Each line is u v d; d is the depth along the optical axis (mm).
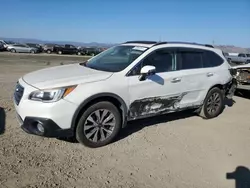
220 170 4133
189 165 4207
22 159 3963
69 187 3398
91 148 4500
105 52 5922
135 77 4801
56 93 4020
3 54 34594
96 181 3578
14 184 3359
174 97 5477
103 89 4375
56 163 3939
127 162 4141
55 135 4098
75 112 4148
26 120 4066
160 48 5332
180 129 5676
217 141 5203
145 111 5094
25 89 4164
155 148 4688
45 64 22109
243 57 37469
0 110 5977
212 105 6410
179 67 5582
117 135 5105
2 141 4477
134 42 5750
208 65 6223
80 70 4914
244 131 5848
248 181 3877
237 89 9000
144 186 3559
